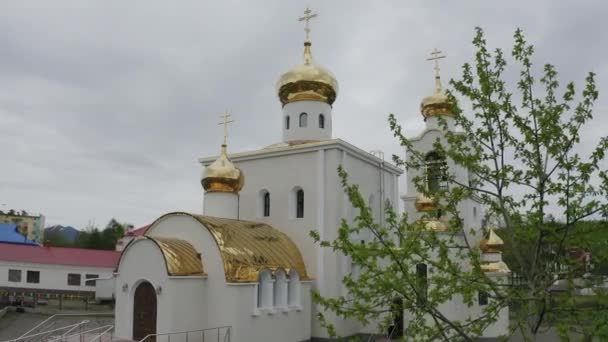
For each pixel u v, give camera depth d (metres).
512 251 11.67
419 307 10.50
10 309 46.53
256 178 32.91
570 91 10.67
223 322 23.97
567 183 10.34
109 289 56.56
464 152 11.68
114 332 25.36
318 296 10.71
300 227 30.61
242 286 24.17
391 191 36.25
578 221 10.24
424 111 35.31
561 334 9.65
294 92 35.28
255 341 24.58
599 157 10.09
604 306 9.88
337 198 30.03
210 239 25.14
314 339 28.83
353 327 30.56
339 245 10.58
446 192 12.33
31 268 58.19
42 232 125.56
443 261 10.87
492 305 11.04
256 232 28.12
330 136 35.75
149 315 24.27
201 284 24.64
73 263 59.72
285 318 26.72
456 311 27.36
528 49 11.26
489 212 12.22
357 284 10.23
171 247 24.31
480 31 11.40
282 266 27.00
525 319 10.78
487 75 11.19
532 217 10.72
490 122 11.31
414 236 10.95
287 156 31.91
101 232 102.94
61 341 25.44
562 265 11.02
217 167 30.80
